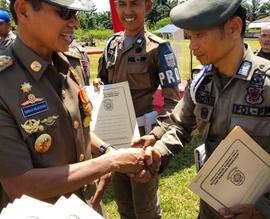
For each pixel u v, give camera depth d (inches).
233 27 65.6
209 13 63.0
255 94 67.0
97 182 80.5
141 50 114.2
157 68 114.0
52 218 45.4
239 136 63.7
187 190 173.9
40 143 62.6
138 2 111.6
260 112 67.0
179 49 276.4
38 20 59.9
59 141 65.4
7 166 60.1
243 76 67.4
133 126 108.5
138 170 74.5
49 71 66.2
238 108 68.5
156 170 83.5
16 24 63.7
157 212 123.4
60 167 63.4
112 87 109.3
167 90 110.1
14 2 60.8
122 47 117.7
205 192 66.7
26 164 60.9
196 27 63.8
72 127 67.9
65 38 62.8
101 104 108.7
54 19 59.6
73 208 47.4
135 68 114.6
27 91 62.0
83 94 72.3
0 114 59.3
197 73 76.8
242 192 68.1
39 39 62.3
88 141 74.6
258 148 65.5
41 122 62.8
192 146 217.9
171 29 273.0
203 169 64.8
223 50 66.1
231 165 65.5
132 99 117.2
